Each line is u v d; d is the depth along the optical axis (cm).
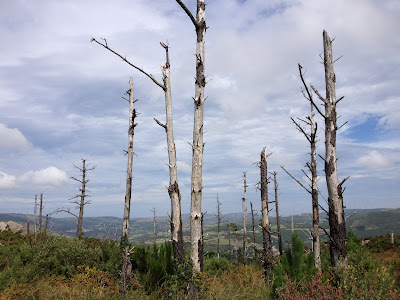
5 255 1037
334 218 763
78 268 988
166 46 946
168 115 918
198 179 796
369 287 628
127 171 1350
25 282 805
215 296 735
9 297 655
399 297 580
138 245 1059
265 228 1446
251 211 2283
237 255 2377
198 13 841
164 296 745
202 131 816
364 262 910
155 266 827
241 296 798
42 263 1005
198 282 708
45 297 718
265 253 1382
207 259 1545
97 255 1136
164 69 934
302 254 786
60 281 880
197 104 822
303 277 732
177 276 725
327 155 788
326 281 668
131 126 1388
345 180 772
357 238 1347
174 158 902
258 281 1011
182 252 853
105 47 838
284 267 780
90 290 806
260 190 1505
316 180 1141
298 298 618
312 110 1259
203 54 837
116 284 888
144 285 818
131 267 982
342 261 738
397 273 905
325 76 805
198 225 783
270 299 755
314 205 1108
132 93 1409
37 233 1539
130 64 863
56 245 1154
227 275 1121
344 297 595
